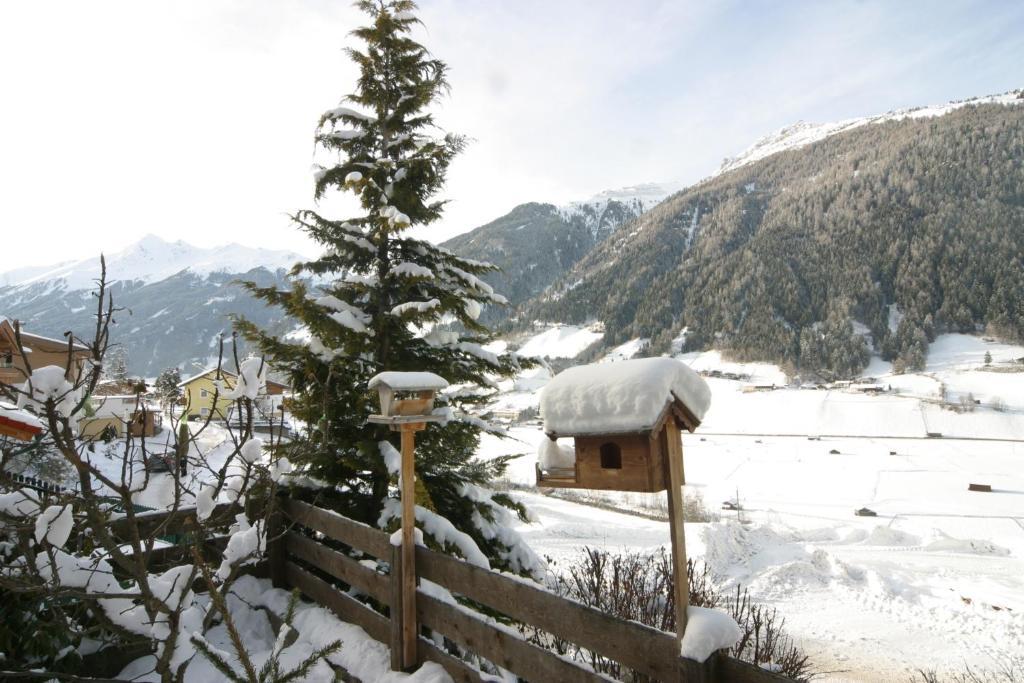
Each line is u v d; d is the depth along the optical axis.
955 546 20.81
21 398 2.25
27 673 2.42
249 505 4.22
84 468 2.34
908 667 9.12
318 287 5.32
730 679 1.78
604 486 2.15
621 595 5.94
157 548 3.91
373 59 5.64
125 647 3.15
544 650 2.38
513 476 38.53
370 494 5.28
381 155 5.65
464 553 3.97
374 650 3.20
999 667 9.08
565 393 2.23
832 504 37.03
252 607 3.96
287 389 4.98
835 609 11.88
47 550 2.45
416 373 3.23
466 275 5.42
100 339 2.43
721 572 14.19
